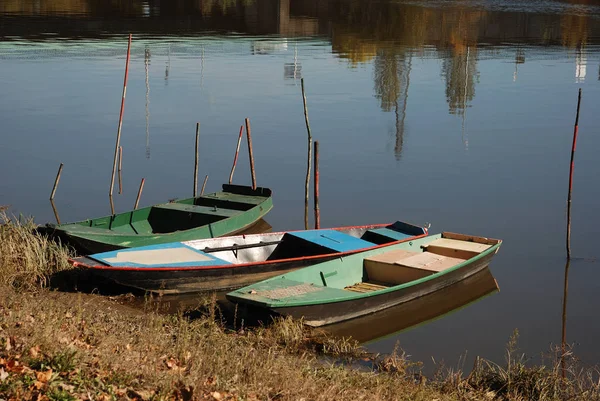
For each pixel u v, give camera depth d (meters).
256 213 22.06
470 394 12.05
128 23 72.00
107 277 15.61
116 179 27.50
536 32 73.56
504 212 24.50
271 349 12.51
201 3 89.06
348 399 10.37
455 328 16.17
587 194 26.42
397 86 45.91
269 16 80.69
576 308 17.47
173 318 13.79
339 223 23.59
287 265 17.30
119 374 9.05
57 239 17.91
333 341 14.17
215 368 10.27
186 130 34.50
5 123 34.72
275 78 47.72
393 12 85.06
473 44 65.88
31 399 7.96
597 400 12.11
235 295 14.39
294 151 31.66
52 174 27.80
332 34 69.69
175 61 52.91
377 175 28.66
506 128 36.25
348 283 17.42
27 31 63.84
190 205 22.05
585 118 38.44
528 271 19.70
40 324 10.04
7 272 15.42
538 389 12.31
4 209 23.38
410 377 13.01
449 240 19.91
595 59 58.34
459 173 29.00
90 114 36.91
